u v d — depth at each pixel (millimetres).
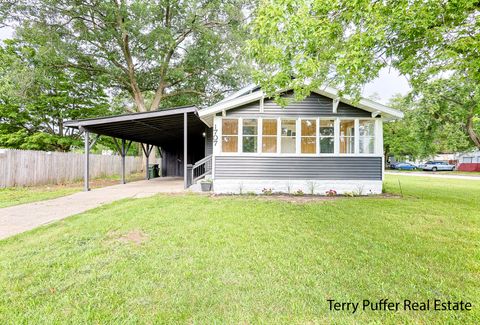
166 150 18781
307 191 8641
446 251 3369
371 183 8664
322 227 4488
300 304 2164
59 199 7574
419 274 2719
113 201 7121
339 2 4094
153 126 10953
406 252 3338
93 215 5383
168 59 16875
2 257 3150
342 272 2756
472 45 4359
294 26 4043
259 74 5125
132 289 2398
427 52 4922
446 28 4242
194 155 17062
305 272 2756
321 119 8672
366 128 8711
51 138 14938
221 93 18469
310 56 4605
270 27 4266
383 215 5402
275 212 5660
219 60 16578
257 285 2475
